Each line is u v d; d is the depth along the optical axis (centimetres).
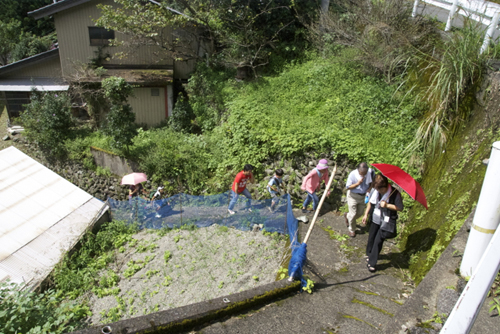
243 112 1123
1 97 2131
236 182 856
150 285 718
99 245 909
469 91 720
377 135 896
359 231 730
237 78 1323
